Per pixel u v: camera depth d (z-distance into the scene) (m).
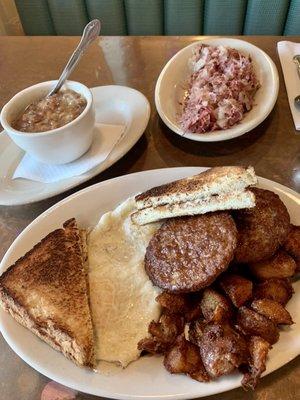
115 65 0.47
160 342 0.23
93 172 0.34
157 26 0.64
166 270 0.26
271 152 0.35
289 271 0.25
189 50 0.43
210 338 0.22
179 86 0.41
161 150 0.37
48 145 0.33
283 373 0.23
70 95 0.35
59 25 0.67
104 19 0.65
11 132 0.33
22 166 0.36
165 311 0.25
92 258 0.29
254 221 0.26
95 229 0.30
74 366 0.23
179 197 0.27
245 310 0.23
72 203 0.31
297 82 0.39
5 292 0.26
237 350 0.21
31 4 0.65
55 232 0.29
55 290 0.26
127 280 0.27
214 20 0.61
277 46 0.44
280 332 0.23
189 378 0.22
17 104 0.36
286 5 0.57
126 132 0.37
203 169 0.31
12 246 0.29
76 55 0.36
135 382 0.22
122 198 0.31
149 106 0.38
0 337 0.27
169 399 0.21
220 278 0.25
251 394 0.22
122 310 0.26
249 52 0.41
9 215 0.34
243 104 0.37
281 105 0.39
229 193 0.26
